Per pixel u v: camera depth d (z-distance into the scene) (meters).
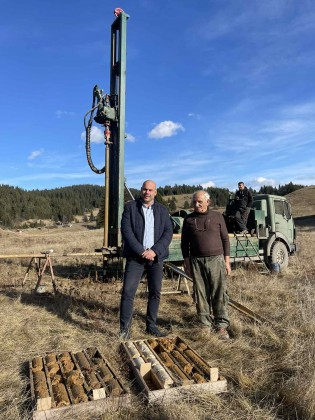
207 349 4.38
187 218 5.11
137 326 5.25
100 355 4.03
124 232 4.77
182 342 4.42
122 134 8.59
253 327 4.96
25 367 3.92
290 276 9.27
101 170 8.87
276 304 6.36
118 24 8.82
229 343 4.54
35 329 5.07
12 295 7.00
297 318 5.23
